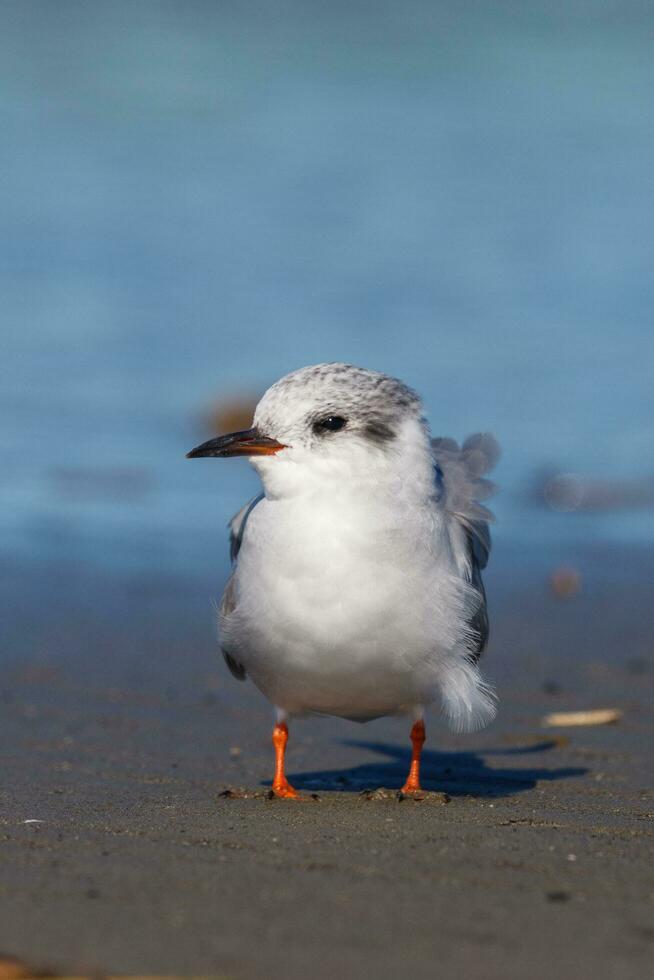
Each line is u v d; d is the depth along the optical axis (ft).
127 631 41.01
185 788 25.86
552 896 17.79
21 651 38.27
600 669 37.50
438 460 27.43
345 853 19.90
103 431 65.00
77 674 36.06
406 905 17.25
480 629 26.27
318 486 23.70
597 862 19.69
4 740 29.63
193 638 40.50
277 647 24.14
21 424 65.16
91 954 15.42
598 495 58.49
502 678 36.47
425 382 70.49
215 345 75.61
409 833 21.39
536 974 14.99
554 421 65.82
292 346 76.13
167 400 69.05
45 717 31.81
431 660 24.27
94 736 30.27
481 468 27.84
